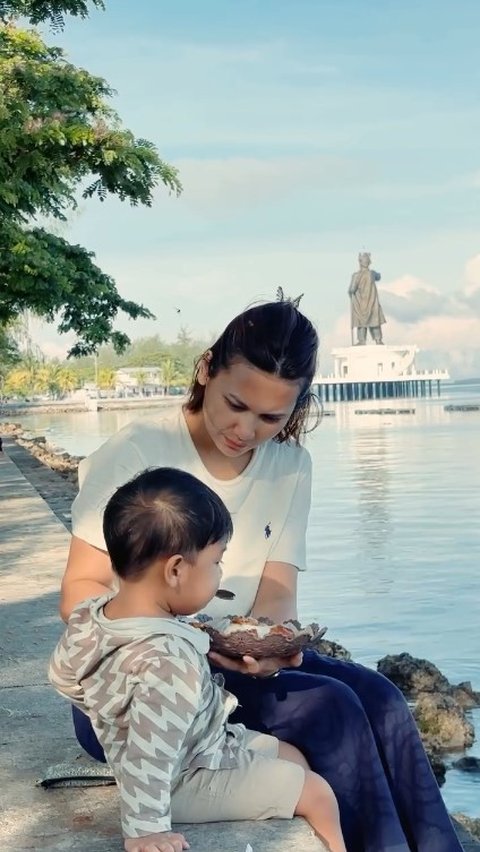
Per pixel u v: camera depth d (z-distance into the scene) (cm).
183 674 305
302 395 355
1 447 3114
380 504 2745
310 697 347
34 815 367
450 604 1377
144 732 301
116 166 2092
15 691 523
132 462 354
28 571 911
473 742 832
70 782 391
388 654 1127
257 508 366
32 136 1972
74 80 2094
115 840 346
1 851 340
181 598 315
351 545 1981
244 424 338
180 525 307
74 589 347
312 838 325
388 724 353
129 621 312
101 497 351
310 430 374
